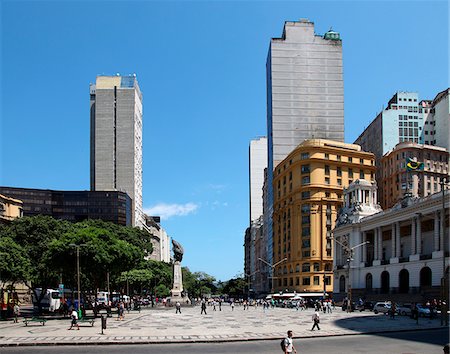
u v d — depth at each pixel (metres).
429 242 96.00
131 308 99.12
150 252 137.75
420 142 177.12
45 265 68.88
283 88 168.62
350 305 82.69
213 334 42.12
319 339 38.91
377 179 178.75
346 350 31.62
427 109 179.62
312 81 169.88
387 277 103.88
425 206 90.31
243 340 38.34
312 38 171.88
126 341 36.66
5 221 102.50
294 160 142.88
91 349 33.16
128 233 117.31
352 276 113.50
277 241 157.50
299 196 139.25
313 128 167.50
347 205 124.38
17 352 31.59
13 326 51.00
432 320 58.66
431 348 32.38
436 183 159.88
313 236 135.00
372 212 117.50
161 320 61.78
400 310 69.06
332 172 138.88
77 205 196.75
